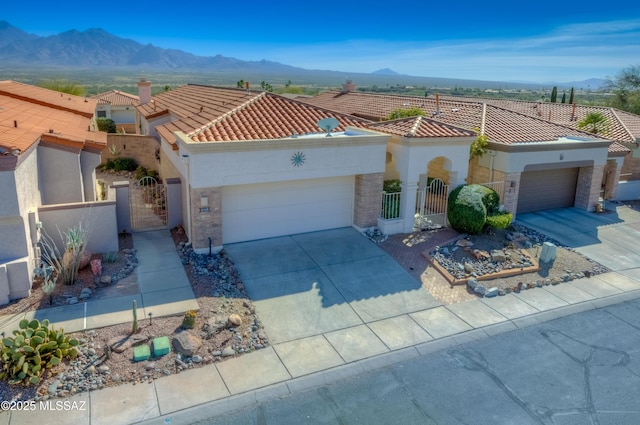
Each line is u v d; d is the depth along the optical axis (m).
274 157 16.41
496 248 17.78
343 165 17.64
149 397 9.70
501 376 10.88
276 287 14.45
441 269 15.88
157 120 29.34
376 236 18.39
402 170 18.61
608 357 11.73
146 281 14.22
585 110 32.19
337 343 11.91
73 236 13.84
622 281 16.23
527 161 21.02
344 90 40.72
